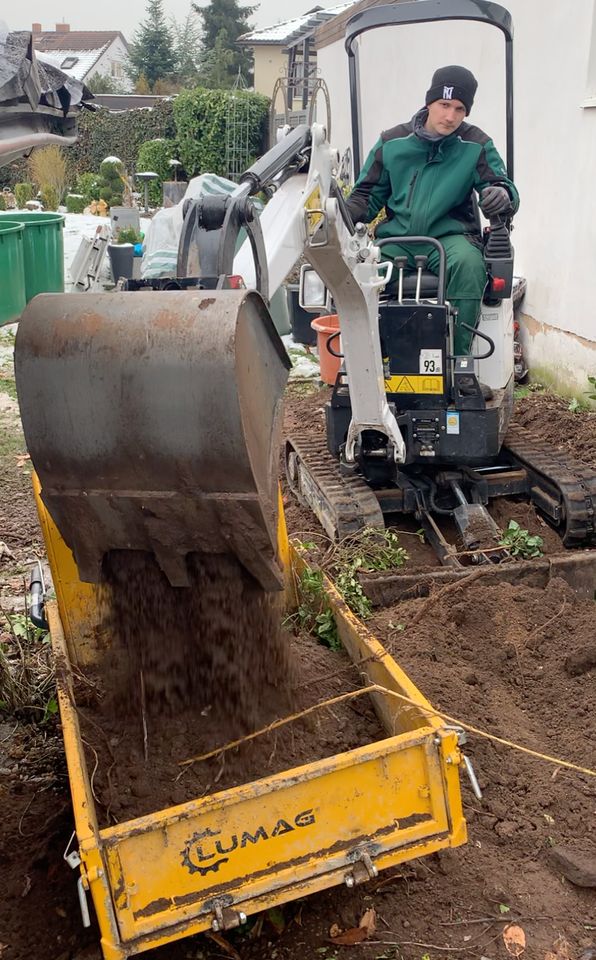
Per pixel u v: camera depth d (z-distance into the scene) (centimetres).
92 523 246
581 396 794
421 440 521
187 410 225
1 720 400
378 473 546
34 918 288
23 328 233
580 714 364
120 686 311
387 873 293
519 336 916
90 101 360
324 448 614
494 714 365
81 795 238
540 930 275
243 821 236
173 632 282
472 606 429
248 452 227
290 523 575
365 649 321
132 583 276
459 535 546
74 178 2642
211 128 2641
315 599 370
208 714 298
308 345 1033
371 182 538
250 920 280
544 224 854
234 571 261
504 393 551
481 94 1004
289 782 237
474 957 267
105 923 225
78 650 346
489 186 502
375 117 1464
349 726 314
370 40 1457
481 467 586
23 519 601
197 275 284
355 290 432
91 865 221
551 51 822
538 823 313
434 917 280
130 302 231
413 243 504
